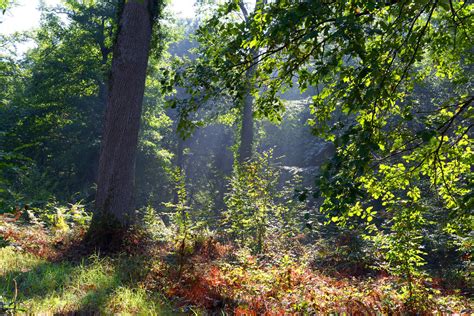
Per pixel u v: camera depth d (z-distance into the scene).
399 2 4.88
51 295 6.01
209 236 11.54
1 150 6.04
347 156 4.43
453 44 6.41
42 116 34.69
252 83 6.50
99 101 35.38
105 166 11.81
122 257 9.78
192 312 5.98
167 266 8.13
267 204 12.91
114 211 11.55
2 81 33.66
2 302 4.51
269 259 10.45
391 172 6.25
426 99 16.92
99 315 5.31
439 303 6.93
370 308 6.29
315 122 6.34
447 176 6.35
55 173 35.47
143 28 12.30
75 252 10.09
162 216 24.73
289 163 31.52
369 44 5.94
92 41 33.97
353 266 11.21
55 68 33.69
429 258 11.73
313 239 13.92
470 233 7.74
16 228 10.76
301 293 6.79
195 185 44.22
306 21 4.49
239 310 5.88
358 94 4.61
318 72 5.14
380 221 13.87
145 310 5.67
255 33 5.45
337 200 4.28
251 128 22.47
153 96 35.81
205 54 6.35
